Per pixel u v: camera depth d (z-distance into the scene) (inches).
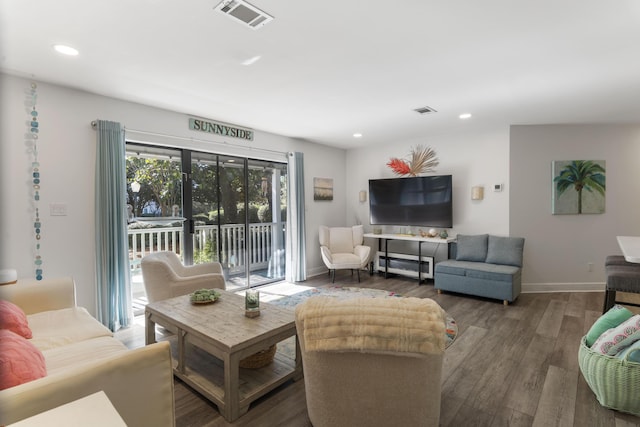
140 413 49.1
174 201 154.3
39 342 74.7
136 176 142.7
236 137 173.8
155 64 99.0
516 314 142.5
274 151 195.2
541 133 178.4
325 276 218.8
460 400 80.3
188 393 84.4
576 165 175.9
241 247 184.1
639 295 171.9
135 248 156.5
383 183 222.2
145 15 73.0
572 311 146.6
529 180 179.8
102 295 122.5
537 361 99.7
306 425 71.9
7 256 105.3
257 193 193.9
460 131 193.5
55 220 114.6
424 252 213.6
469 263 175.2
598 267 178.7
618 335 77.6
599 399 77.9
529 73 107.3
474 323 131.7
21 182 107.7
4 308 72.4
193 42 85.8
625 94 127.5
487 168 188.4
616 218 176.7
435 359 58.5
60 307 97.1
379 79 112.3
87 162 121.6
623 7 70.6
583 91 124.0
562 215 179.6
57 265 115.0
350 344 55.9
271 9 71.4
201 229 164.7
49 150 113.2
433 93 126.3
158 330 126.3
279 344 111.6
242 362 92.7
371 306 58.1
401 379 58.5
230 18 74.7
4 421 37.9
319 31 81.0
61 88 115.6
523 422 72.2
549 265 180.5
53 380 42.0
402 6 70.7
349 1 68.7
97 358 67.7
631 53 92.7
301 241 205.9
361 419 61.1
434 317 55.4
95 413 29.6
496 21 76.7
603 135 176.1
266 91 123.2
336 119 163.8
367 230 240.4
